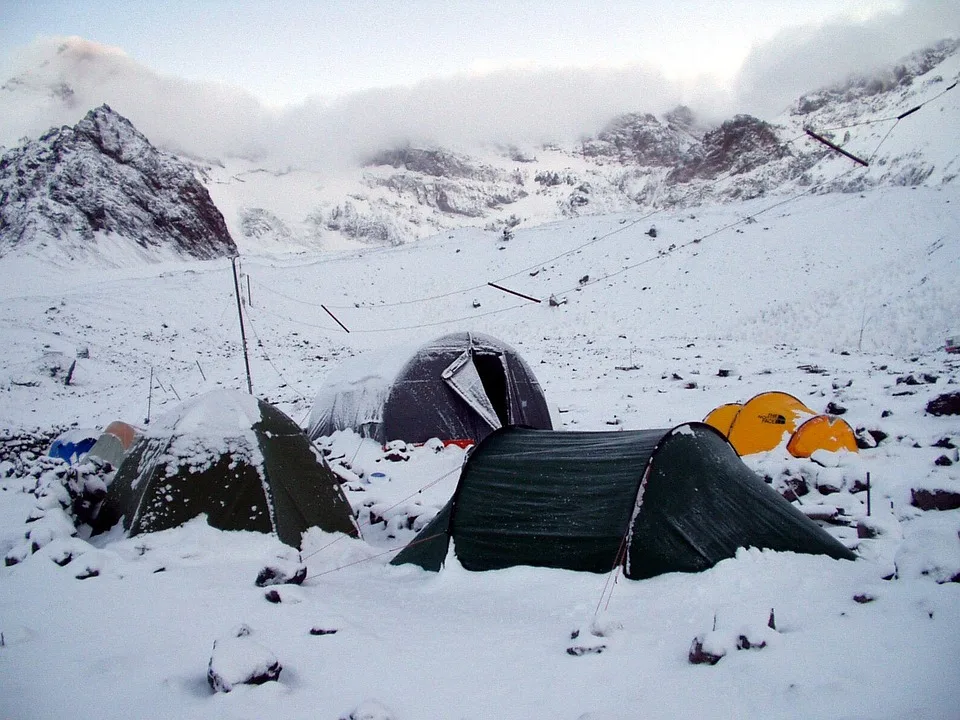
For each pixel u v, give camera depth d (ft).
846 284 127.54
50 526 25.46
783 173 574.97
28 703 14.35
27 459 56.95
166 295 154.92
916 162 509.35
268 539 25.79
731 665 14.89
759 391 64.90
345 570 25.67
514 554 23.48
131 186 370.94
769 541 21.40
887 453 35.94
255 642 15.89
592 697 14.38
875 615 16.55
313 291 171.83
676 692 14.16
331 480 29.32
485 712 14.03
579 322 136.98
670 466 22.74
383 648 17.54
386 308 159.84
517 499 24.48
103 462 31.14
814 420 38.11
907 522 25.75
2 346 111.04
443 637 18.44
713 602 18.89
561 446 25.86
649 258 165.89
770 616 16.66
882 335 104.68
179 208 391.45
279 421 29.09
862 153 510.17
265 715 13.92
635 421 57.52
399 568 25.48
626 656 16.26
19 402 88.43
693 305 135.13
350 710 13.55
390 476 40.42
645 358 94.17
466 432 49.47
